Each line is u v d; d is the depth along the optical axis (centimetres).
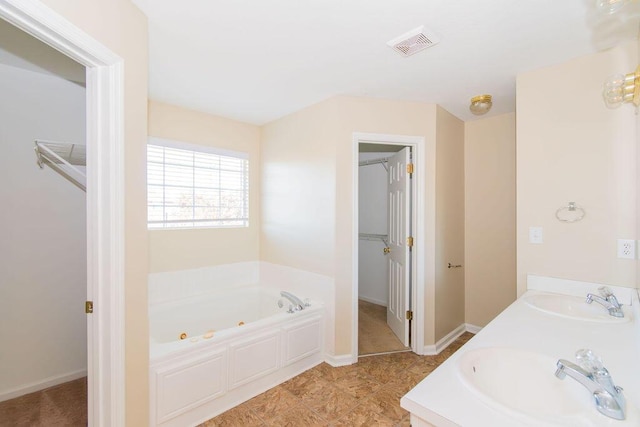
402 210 295
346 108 254
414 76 219
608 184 176
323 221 263
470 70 208
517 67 202
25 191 210
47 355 218
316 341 255
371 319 365
